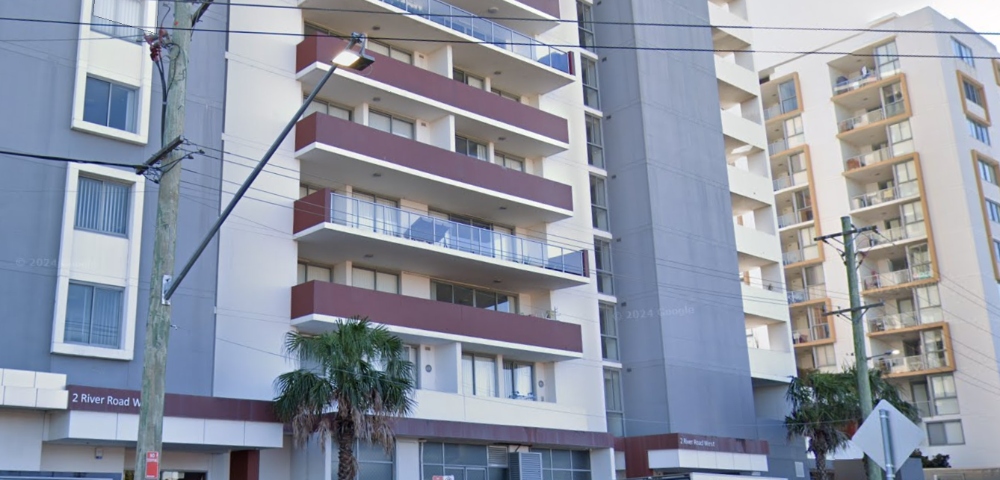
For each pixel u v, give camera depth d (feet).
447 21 117.39
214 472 89.61
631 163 139.74
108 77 87.35
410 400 90.27
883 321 204.23
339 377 84.69
